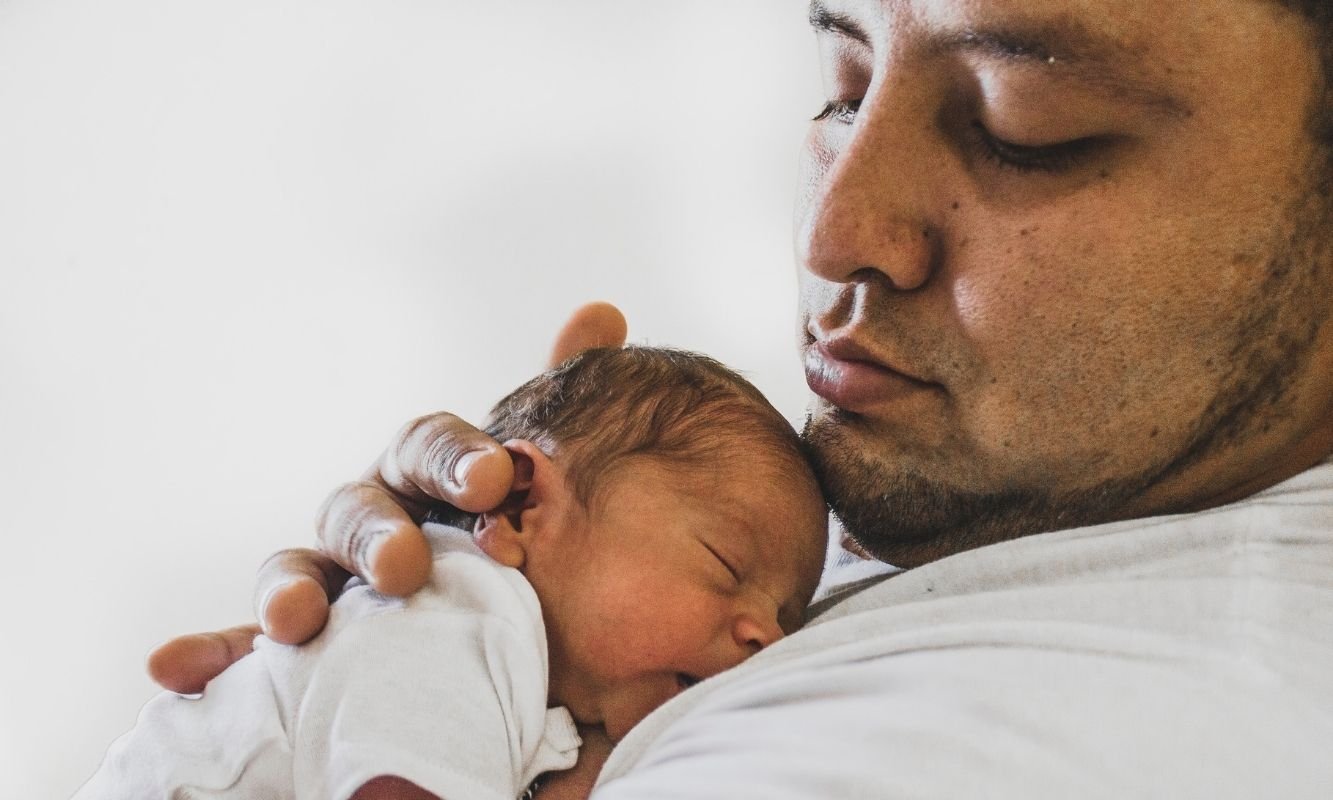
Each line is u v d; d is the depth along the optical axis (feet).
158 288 8.49
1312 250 2.99
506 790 2.96
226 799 3.00
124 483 8.13
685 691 3.12
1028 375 3.10
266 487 8.03
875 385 3.28
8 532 8.00
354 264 8.38
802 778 2.64
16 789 7.31
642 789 2.81
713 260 7.90
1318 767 2.52
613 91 8.24
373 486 3.57
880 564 3.80
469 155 8.36
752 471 3.50
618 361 3.77
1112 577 3.01
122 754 3.21
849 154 3.17
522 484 3.51
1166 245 2.96
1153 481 3.19
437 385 8.09
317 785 2.94
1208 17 2.80
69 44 8.91
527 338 8.02
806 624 3.62
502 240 8.19
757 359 7.62
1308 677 2.64
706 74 8.12
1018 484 3.23
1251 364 3.06
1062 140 2.95
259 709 3.08
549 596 3.40
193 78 8.71
